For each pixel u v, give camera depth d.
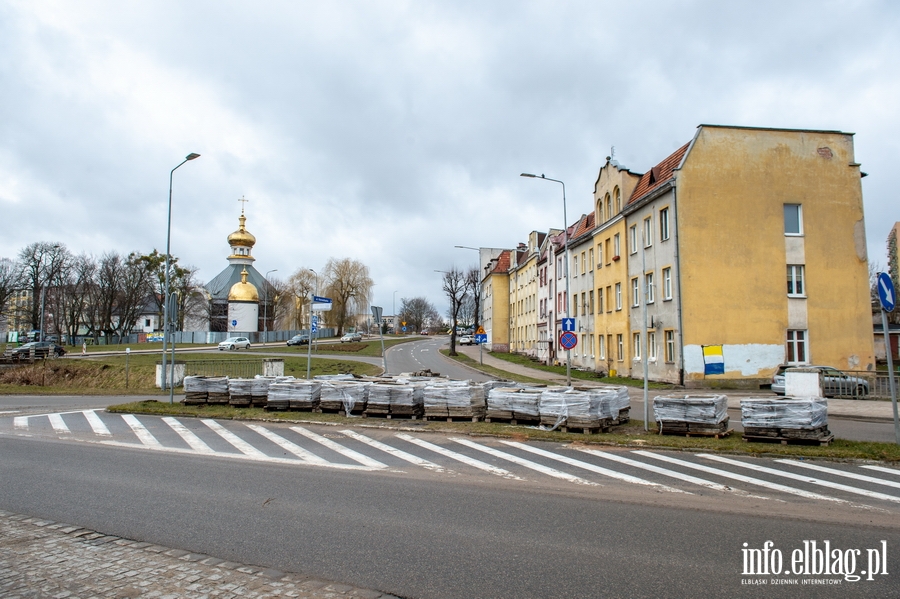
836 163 28.72
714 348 27.20
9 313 76.12
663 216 29.44
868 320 28.14
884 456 10.23
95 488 8.38
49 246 76.25
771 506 7.45
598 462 10.20
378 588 4.85
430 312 160.50
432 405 14.69
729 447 10.99
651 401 22.56
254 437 12.83
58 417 16.17
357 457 10.67
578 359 43.38
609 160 36.50
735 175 28.05
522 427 13.47
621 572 5.20
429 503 7.55
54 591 4.77
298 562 5.45
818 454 10.52
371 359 53.25
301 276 87.00
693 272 27.45
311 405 16.25
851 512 7.18
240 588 4.84
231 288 90.19
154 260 84.12
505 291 76.94
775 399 11.71
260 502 7.61
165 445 11.94
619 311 35.09
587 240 41.34
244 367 34.25
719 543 5.99
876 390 22.53
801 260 28.03
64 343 81.00
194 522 6.74
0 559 5.51
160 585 4.89
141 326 109.19
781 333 27.50
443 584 4.93
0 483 8.68
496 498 7.81
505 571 5.22
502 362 53.09
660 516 6.96
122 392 26.50
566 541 6.04
